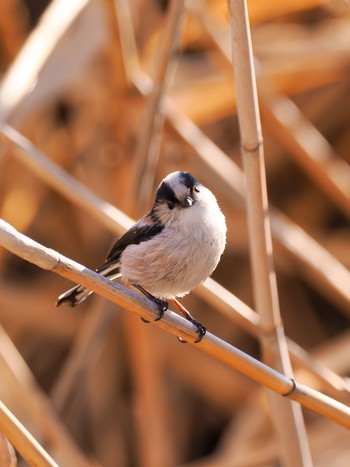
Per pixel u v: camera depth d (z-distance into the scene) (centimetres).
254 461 1112
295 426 790
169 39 957
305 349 1451
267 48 1369
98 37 1130
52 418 1045
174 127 1112
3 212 1338
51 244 1445
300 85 1400
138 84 1168
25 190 1348
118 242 805
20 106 1022
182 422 1348
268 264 747
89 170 1391
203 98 1357
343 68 1391
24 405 1052
